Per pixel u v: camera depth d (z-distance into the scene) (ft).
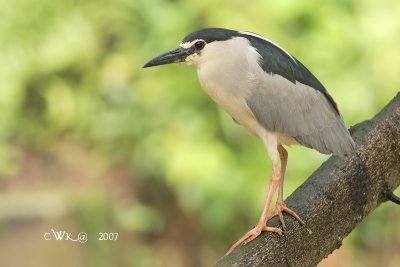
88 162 41.91
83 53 40.96
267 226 20.22
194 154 37.01
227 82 22.20
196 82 37.93
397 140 21.62
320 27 36.60
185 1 38.01
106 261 38.47
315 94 23.16
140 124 39.24
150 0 38.99
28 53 41.34
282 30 36.94
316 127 22.99
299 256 20.25
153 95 38.58
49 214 38.24
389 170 21.62
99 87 40.93
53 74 41.83
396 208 38.29
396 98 22.34
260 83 22.29
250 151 37.24
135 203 39.83
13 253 37.24
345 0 36.94
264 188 36.60
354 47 36.29
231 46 22.20
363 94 35.94
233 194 36.91
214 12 37.27
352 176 20.89
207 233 39.42
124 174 41.09
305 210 20.29
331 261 38.45
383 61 35.88
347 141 21.24
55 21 41.34
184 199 37.58
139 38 39.75
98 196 39.34
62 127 42.32
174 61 22.27
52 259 37.63
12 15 41.34
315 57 36.45
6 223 37.52
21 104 41.91
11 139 42.45
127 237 39.55
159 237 40.04
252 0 37.17
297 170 36.35
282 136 23.13
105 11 40.86
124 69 39.91
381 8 36.50
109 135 40.32
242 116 22.77
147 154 38.68
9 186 40.37
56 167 41.91
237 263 19.30
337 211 20.66
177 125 38.11
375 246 39.09
